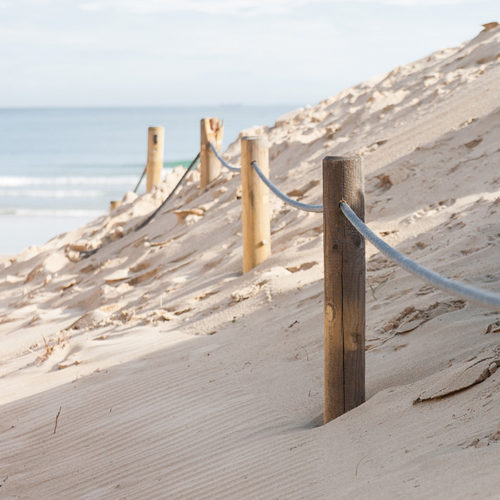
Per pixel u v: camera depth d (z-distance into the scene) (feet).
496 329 13.75
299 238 26.63
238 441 13.35
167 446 14.01
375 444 11.09
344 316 12.65
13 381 20.80
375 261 21.45
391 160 29.84
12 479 14.40
